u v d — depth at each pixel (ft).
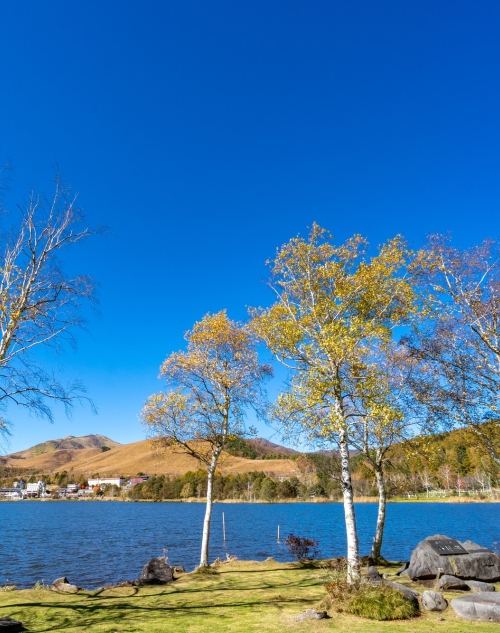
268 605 44.16
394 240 54.34
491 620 35.01
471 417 63.87
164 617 40.19
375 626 34.01
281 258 59.47
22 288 47.06
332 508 350.64
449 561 49.49
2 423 42.27
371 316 55.01
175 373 77.15
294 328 53.93
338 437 52.08
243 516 272.31
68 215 49.47
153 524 227.61
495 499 352.08
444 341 66.13
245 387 76.84
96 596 51.47
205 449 80.33
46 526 220.43
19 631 35.94
